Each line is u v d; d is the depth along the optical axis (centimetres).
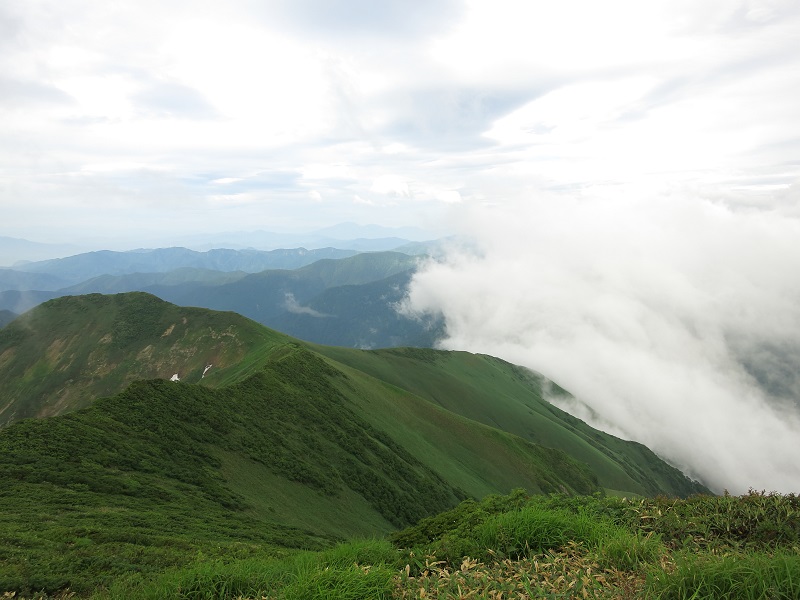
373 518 5419
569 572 779
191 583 930
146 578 1591
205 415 5384
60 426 4056
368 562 970
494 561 884
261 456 5222
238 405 6075
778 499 993
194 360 11925
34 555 1770
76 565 1700
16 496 2917
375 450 7112
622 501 1180
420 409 10600
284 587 838
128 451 4131
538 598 700
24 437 3744
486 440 10719
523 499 1325
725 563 650
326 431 6794
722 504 1045
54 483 3275
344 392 8738
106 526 2588
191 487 3959
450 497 7288
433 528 1375
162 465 4144
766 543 857
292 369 8181
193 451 4641
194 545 2302
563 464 12019
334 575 800
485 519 1098
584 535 918
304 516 4581
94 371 12362
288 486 4988
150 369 12056
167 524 2894
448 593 741
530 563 847
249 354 11200
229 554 2183
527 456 11062
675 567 684
